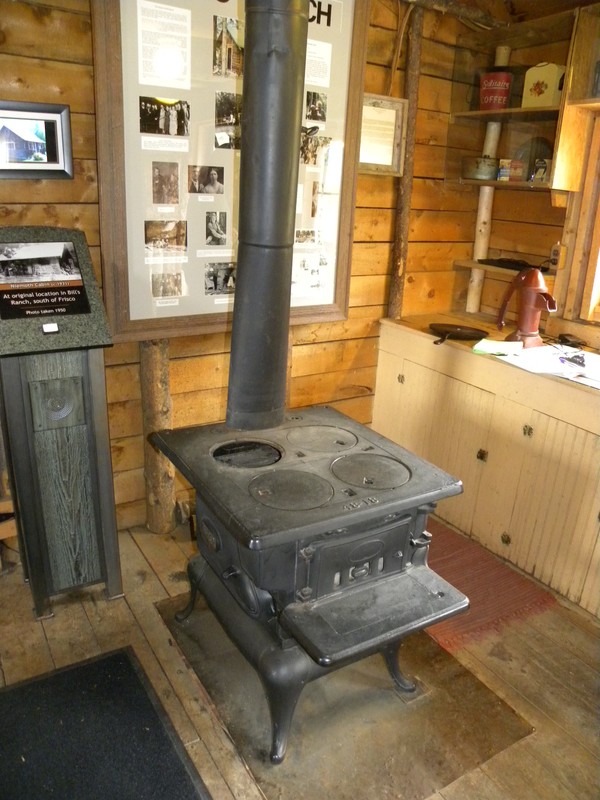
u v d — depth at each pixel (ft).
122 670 5.74
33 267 5.61
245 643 5.10
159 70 6.26
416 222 8.73
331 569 4.72
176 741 5.06
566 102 6.98
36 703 5.35
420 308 9.27
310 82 7.16
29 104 5.82
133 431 7.56
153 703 5.40
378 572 5.00
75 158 6.24
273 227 5.13
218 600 5.58
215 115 6.69
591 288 7.66
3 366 5.40
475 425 7.69
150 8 6.04
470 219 9.24
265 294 5.31
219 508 4.50
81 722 5.19
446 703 5.56
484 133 8.79
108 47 5.93
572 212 7.55
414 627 4.55
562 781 4.89
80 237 5.95
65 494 6.07
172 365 7.48
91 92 6.15
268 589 4.55
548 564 7.10
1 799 4.54
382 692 5.65
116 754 4.92
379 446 5.60
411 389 8.59
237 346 5.55
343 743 5.12
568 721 5.44
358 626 4.49
